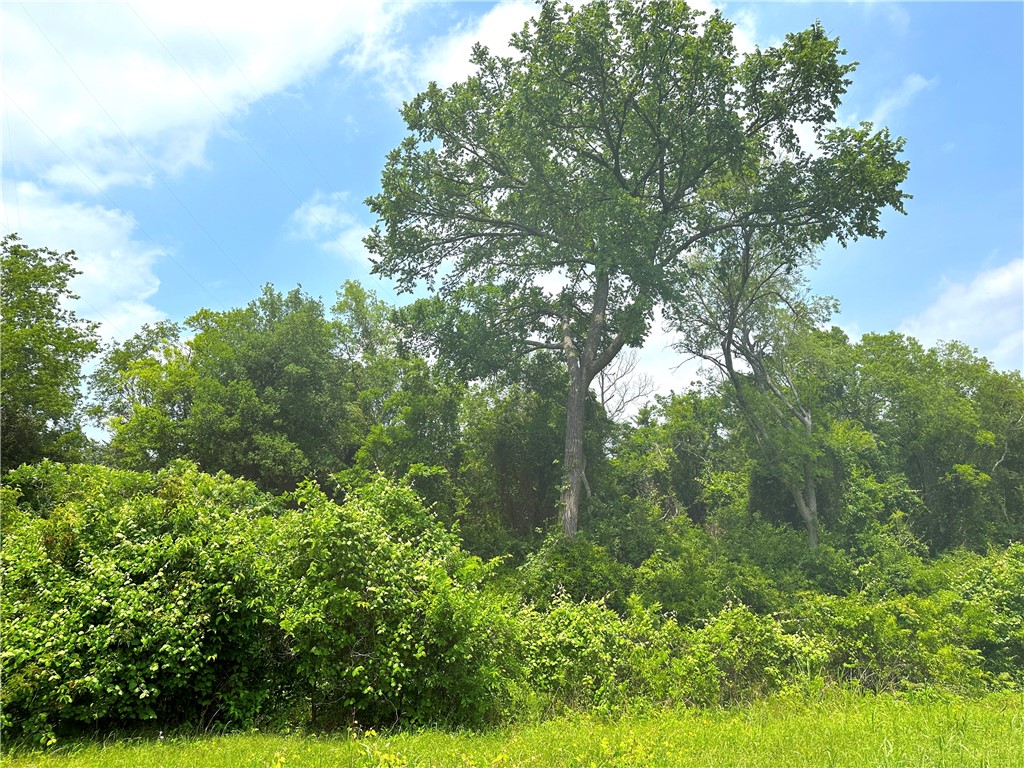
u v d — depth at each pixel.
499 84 26.44
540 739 8.63
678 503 41.31
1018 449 42.34
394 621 10.23
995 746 7.33
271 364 31.55
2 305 28.92
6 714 8.48
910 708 11.63
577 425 26.30
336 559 10.16
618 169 26.11
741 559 26.61
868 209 24.56
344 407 32.50
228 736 9.02
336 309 39.59
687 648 13.34
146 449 28.70
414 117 26.05
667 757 7.20
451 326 27.03
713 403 41.34
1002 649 18.67
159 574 9.74
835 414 40.72
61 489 19.03
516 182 26.81
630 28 23.14
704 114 23.88
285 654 10.46
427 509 14.74
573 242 25.88
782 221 25.86
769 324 34.53
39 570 9.88
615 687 12.14
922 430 39.84
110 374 40.81
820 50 23.12
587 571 20.44
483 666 10.54
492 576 20.16
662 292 24.05
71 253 31.48
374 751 7.19
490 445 31.72
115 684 9.03
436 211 26.91
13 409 27.80
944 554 33.22
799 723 9.59
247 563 10.27
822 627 16.30
